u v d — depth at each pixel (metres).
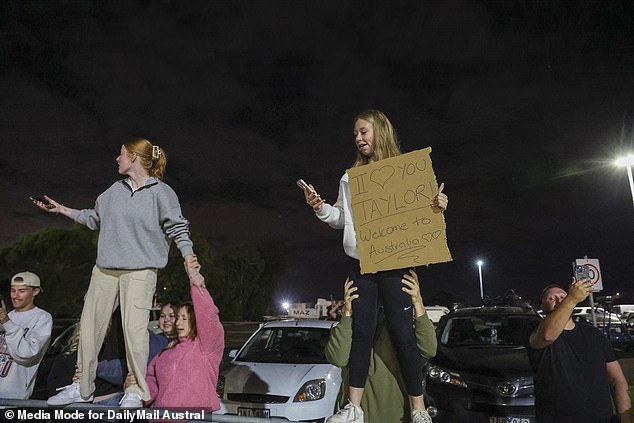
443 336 8.59
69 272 33.38
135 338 3.44
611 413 4.15
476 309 9.14
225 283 52.50
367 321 3.23
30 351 4.44
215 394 4.24
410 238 3.14
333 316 4.21
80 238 33.94
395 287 3.19
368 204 3.24
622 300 34.38
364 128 3.42
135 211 3.54
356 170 3.30
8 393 4.47
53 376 5.45
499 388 6.77
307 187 3.33
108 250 3.52
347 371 3.41
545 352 4.29
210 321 3.97
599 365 4.20
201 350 4.19
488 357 7.42
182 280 36.62
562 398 4.16
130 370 3.47
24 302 4.63
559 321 4.07
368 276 3.26
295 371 7.12
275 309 58.19
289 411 6.63
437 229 3.11
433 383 7.30
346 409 3.17
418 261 3.09
